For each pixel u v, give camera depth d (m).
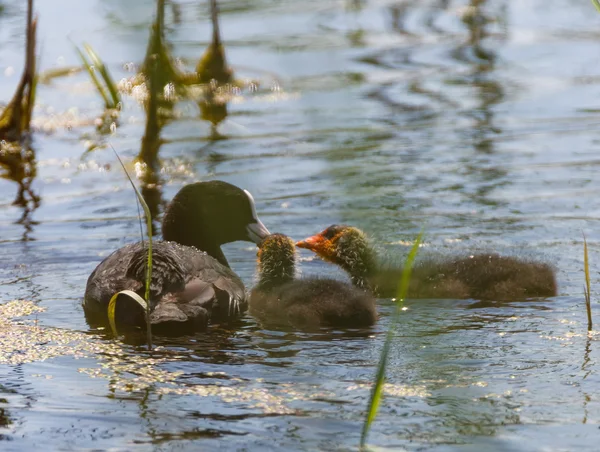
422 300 11.15
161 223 13.97
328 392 8.00
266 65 21.73
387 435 7.17
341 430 7.27
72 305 10.69
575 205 14.18
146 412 7.64
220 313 10.19
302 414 7.56
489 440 7.04
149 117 17.22
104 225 13.91
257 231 12.74
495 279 11.16
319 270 12.71
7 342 9.39
